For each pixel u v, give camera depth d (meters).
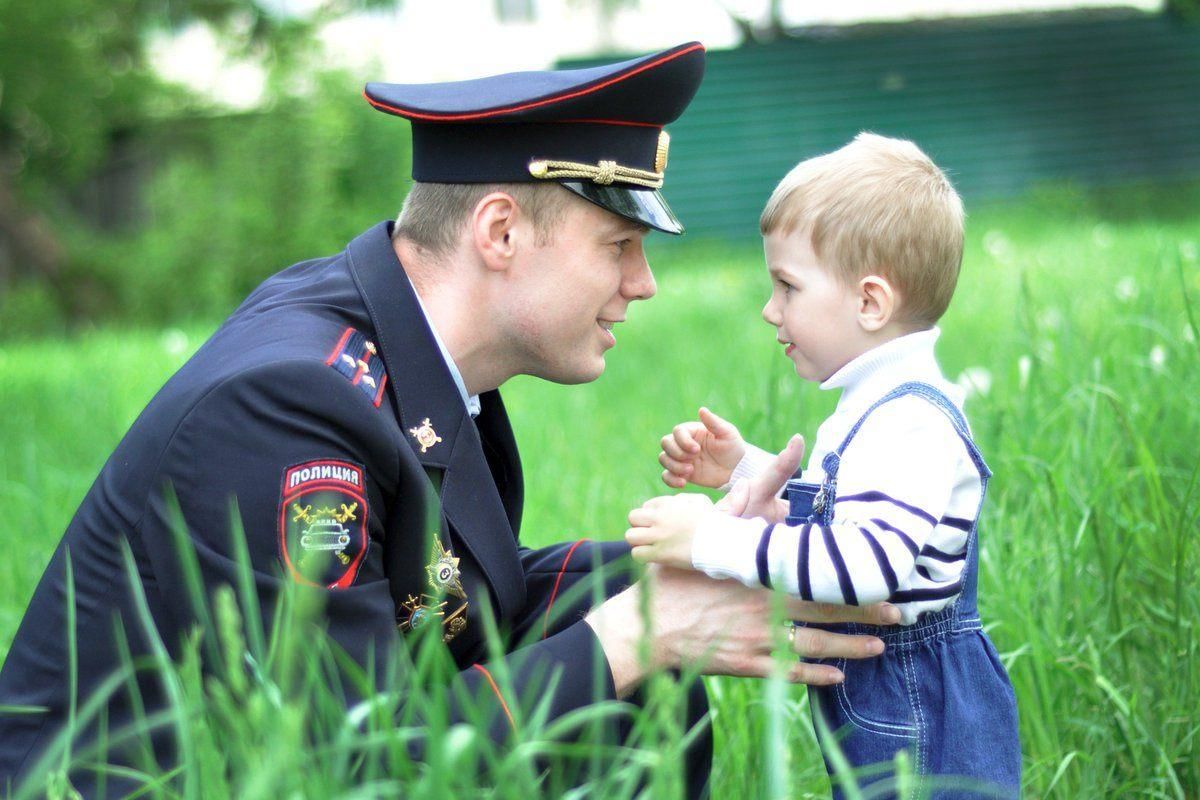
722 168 19.70
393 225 2.55
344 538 2.08
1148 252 7.98
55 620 2.18
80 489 4.98
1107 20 20.34
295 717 1.42
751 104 19.73
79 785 2.05
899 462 2.24
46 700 2.15
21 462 5.47
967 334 6.84
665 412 6.13
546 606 2.74
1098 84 20.28
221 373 2.15
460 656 2.43
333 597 2.04
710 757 2.50
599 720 1.65
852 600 2.15
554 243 2.38
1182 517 2.74
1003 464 3.39
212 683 1.52
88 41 19.14
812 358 2.48
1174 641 2.74
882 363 2.38
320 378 2.13
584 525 4.18
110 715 2.11
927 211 2.38
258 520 2.04
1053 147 20.19
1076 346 4.46
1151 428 3.43
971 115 20.11
